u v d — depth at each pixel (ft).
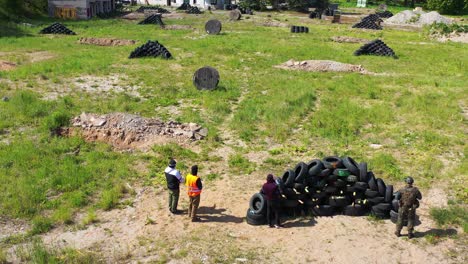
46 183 41.27
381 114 62.34
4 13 161.07
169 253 31.19
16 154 46.65
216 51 110.32
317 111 64.03
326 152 50.14
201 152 50.29
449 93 75.36
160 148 49.90
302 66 94.99
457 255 31.30
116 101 64.80
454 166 46.68
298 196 36.29
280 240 33.04
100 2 215.51
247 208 37.93
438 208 37.96
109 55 102.32
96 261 30.17
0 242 32.42
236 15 205.46
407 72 93.30
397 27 197.57
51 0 191.31
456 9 287.69
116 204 38.50
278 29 172.35
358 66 94.02
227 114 63.16
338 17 212.02
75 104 62.75
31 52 106.01
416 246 32.37
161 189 41.60
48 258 29.99
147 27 165.27
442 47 131.75
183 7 267.39
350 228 34.94
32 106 59.77
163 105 65.57
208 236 33.45
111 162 46.50
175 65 93.45
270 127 57.41
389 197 36.22
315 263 30.17
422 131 56.85
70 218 36.01
